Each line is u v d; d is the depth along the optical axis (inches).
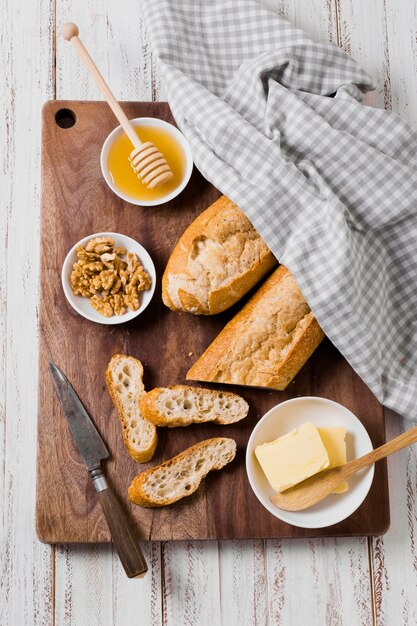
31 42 35.2
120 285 32.0
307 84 33.0
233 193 31.1
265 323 30.7
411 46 35.6
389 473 33.0
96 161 33.3
